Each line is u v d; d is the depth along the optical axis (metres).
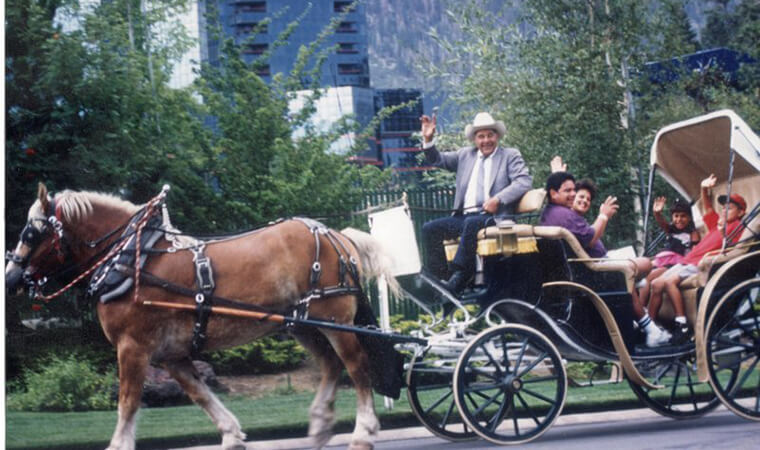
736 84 13.62
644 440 7.18
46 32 10.45
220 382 10.55
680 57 13.23
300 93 12.59
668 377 9.82
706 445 6.78
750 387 9.55
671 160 9.07
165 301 6.57
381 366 7.30
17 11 10.36
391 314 11.74
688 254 8.67
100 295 6.53
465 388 7.46
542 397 7.55
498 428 8.23
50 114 10.38
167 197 10.88
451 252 7.74
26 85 10.39
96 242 6.69
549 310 7.75
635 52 13.34
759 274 8.14
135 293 6.49
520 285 7.68
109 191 10.65
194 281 6.68
